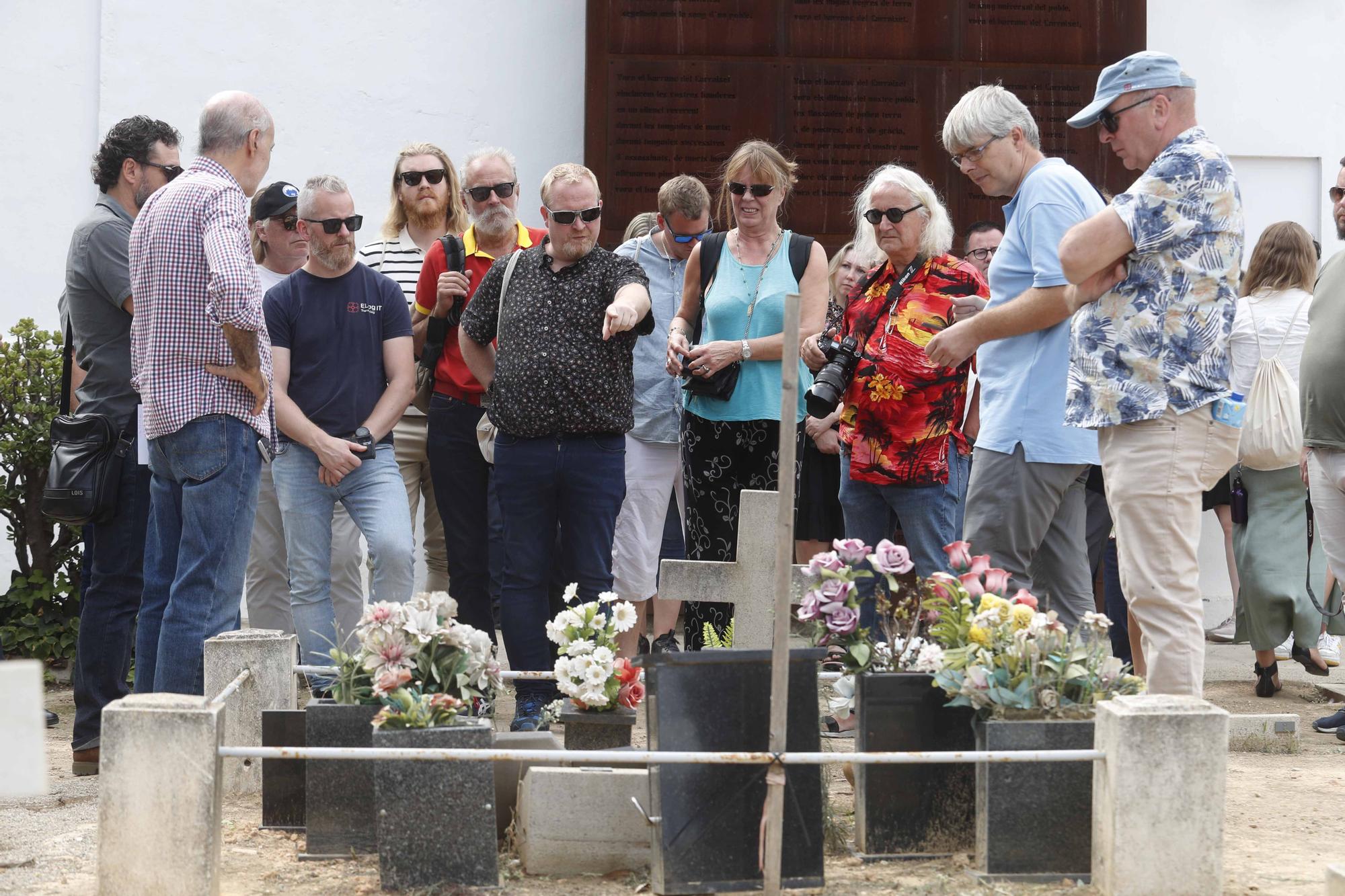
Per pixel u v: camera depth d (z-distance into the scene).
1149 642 5.09
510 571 6.78
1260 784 6.22
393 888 4.36
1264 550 9.05
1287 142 12.37
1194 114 5.32
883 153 11.44
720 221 8.60
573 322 6.70
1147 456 5.04
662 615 8.70
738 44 11.34
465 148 11.97
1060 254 5.10
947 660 4.68
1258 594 9.03
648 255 8.36
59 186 11.75
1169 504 5.02
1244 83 12.33
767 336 7.45
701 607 7.80
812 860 4.30
